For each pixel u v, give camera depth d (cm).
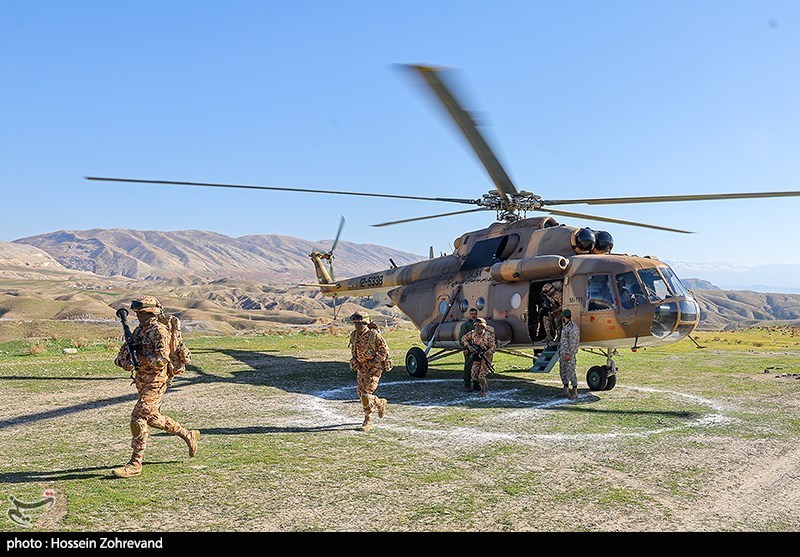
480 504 501
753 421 862
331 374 1366
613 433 781
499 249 1377
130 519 455
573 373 1068
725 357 1822
